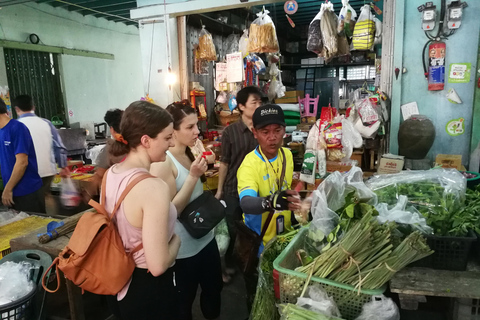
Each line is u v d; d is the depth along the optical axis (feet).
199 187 6.49
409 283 4.27
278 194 5.16
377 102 11.06
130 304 4.51
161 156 4.69
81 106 27.78
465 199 5.26
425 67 11.05
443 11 10.55
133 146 4.54
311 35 12.76
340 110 22.84
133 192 4.21
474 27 10.41
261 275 5.24
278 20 25.48
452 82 10.86
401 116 11.53
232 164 9.18
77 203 12.41
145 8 15.39
